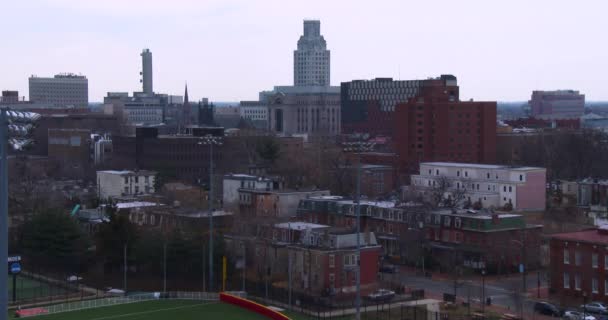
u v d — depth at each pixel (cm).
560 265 19375
